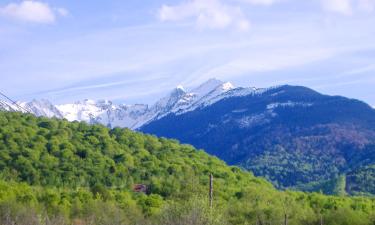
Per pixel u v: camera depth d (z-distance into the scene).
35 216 88.31
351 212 114.25
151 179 151.75
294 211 116.25
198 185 136.00
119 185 149.88
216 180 154.38
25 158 150.25
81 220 102.06
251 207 114.69
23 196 108.56
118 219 96.06
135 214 105.00
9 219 82.12
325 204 129.38
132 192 139.62
